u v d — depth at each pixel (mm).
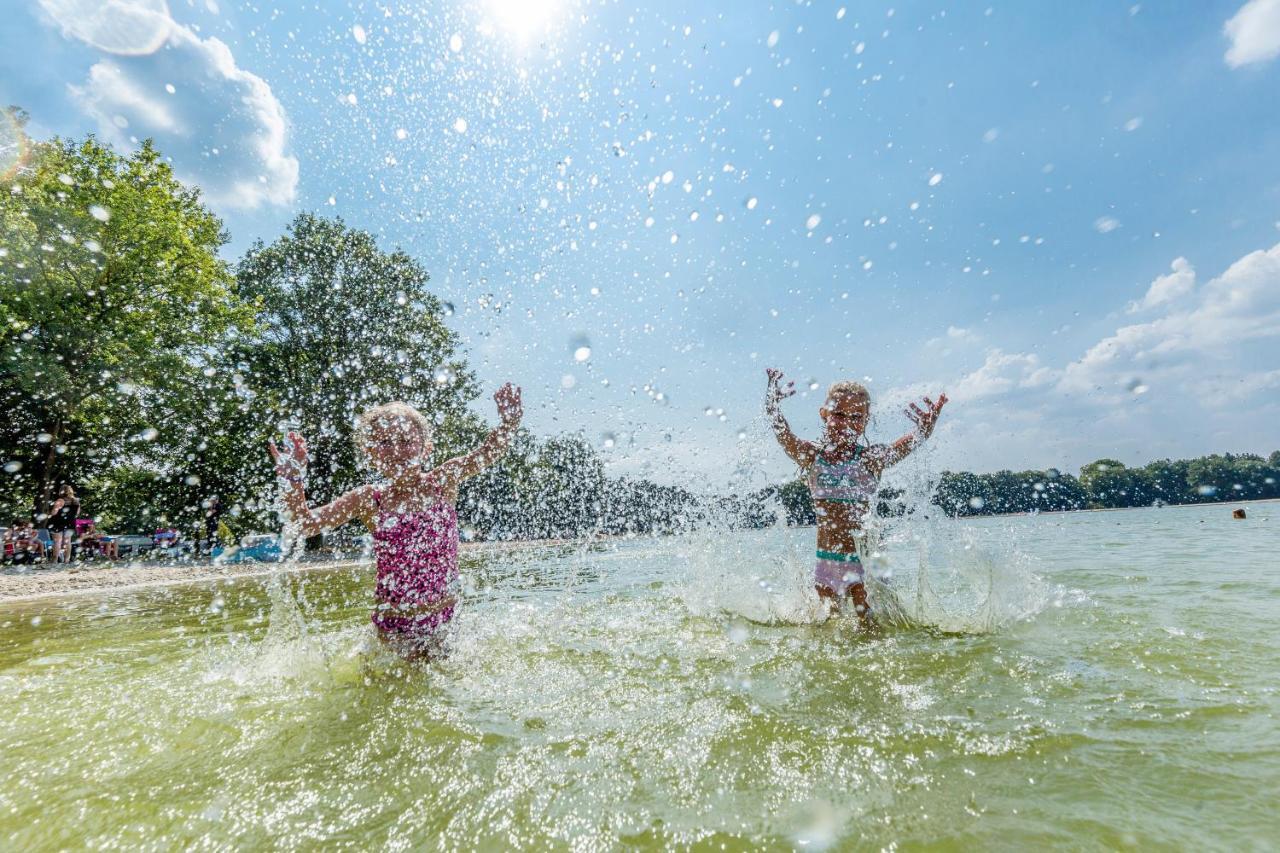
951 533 2830
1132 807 871
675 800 948
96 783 1061
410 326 14133
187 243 12648
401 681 1680
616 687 1534
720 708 1347
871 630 2182
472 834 874
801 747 1118
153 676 1789
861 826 856
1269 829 800
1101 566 3574
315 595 4086
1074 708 1263
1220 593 2508
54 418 11344
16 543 9016
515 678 1654
